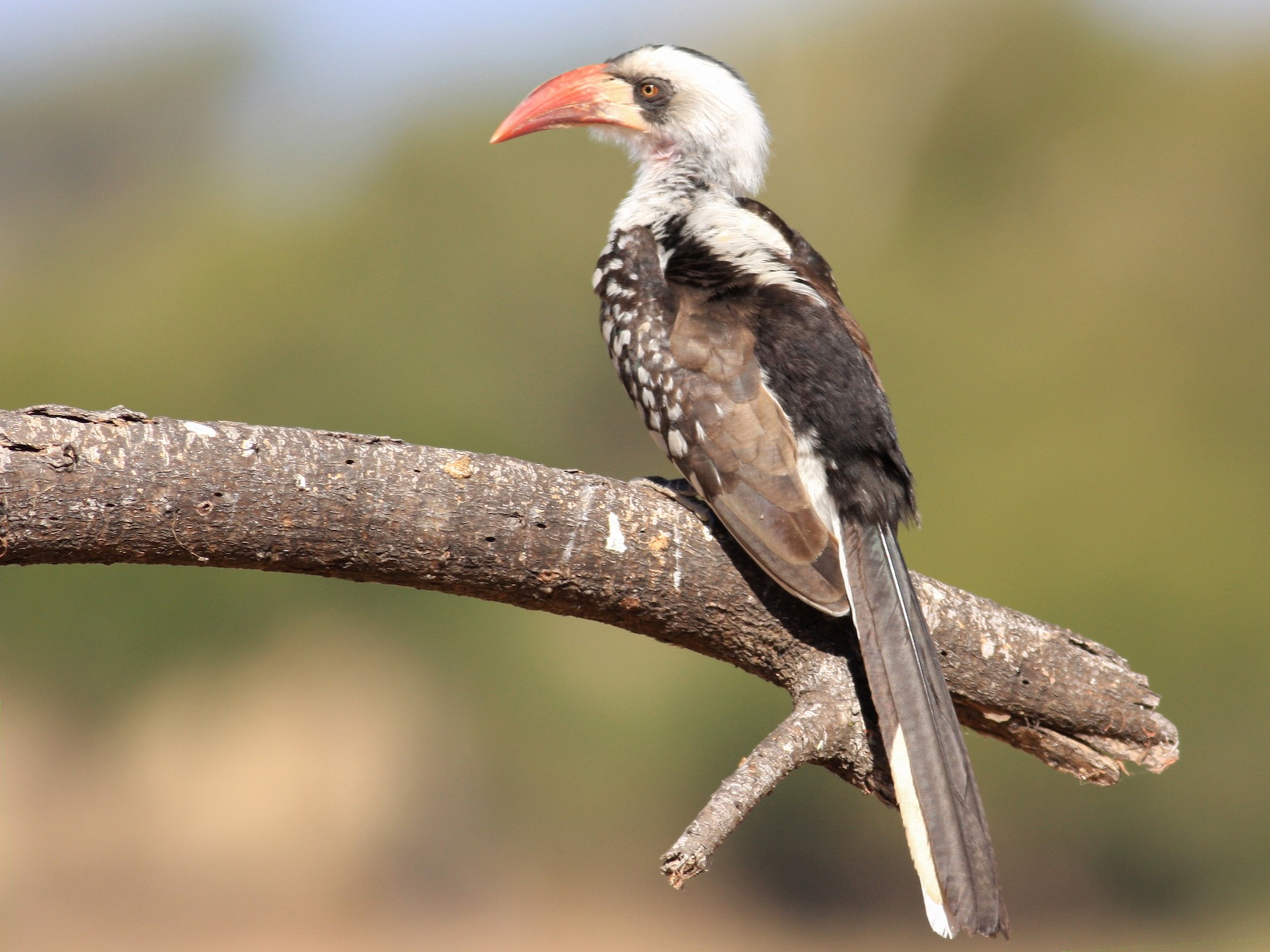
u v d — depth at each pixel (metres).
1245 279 19.52
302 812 17.75
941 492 17.61
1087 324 19.25
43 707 17.67
